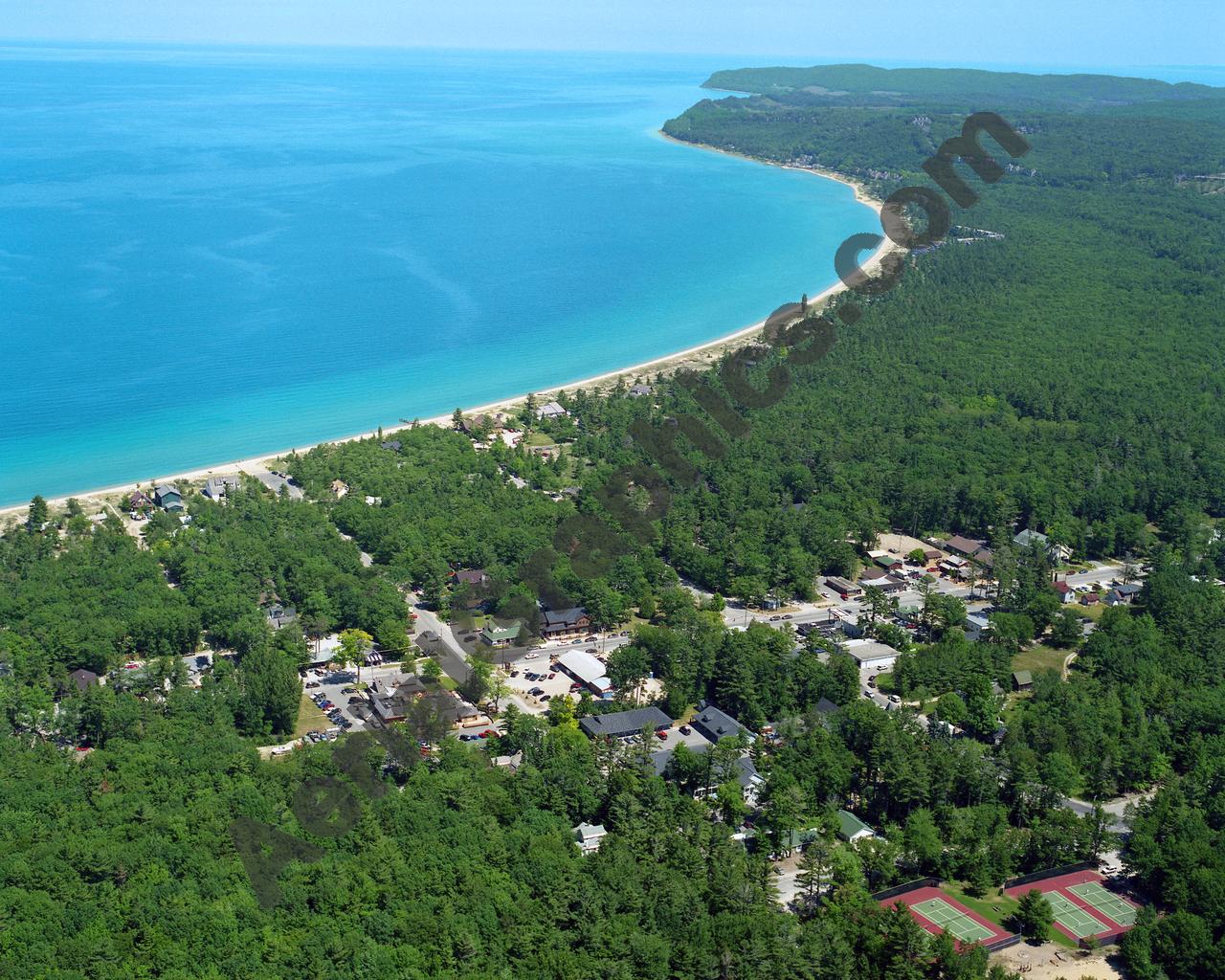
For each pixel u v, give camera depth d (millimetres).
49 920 164750
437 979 158375
